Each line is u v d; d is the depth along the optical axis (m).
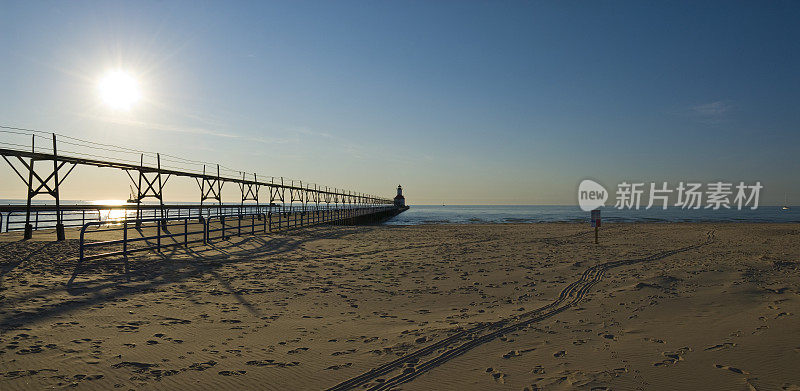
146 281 8.42
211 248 14.36
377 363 4.27
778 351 4.47
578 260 12.42
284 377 3.88
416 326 5.68
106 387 3.56
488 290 8.27
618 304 6.98
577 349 4.71
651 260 12.39
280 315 6.22
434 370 4.07
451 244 17.25
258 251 13.99
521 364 4.24
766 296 7.30
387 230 26.58
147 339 4.88
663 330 5.45
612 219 58.66
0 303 6.19
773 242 18.33
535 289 8.35
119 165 23.59
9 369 3.82
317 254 13.53
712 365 4.14
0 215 17.31
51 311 5.91
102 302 6.57
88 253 12.17
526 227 32.56
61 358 4.16
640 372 3.99
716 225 36.28
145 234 19.25
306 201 53.62
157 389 3.56
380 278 9.50
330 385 3.72
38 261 10.33
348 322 5.90
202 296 7.31
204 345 4.75
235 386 3.66
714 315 6.19
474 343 4.92
